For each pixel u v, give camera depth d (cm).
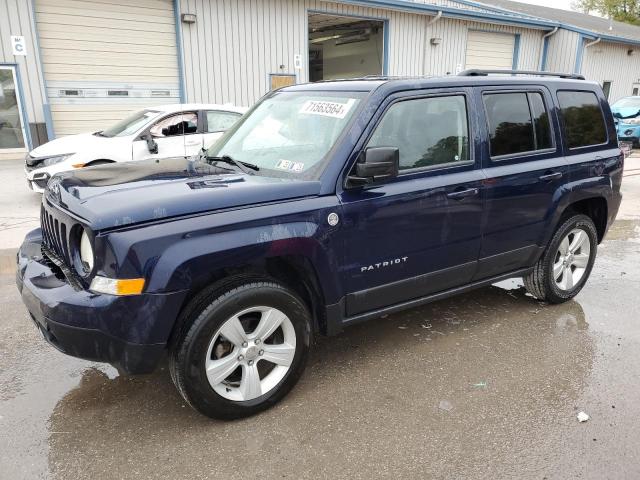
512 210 398
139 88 1369
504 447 278
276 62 1563
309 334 319
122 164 378
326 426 296
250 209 285
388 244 337
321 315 330
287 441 283
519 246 416
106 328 258
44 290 277
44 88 1238
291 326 309
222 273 293
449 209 359
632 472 259
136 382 341
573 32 2288
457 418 303
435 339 404
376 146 328
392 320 439
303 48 1609
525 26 2197
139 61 1354
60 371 352
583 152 452
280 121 369
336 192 312
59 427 293
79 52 1273
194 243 266
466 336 409
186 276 264
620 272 572
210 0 1402
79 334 261
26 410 308
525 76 431
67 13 1239
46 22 1219
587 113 463
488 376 349
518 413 308
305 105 365
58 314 261
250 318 305
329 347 390
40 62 1219
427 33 1912
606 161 467
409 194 338
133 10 1319
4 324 419
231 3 1439
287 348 311
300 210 296
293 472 260
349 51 2278
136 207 262
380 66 2120
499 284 529
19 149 1255
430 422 300
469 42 2067
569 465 264
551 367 361
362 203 319
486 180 376
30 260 320
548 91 428
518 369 358
